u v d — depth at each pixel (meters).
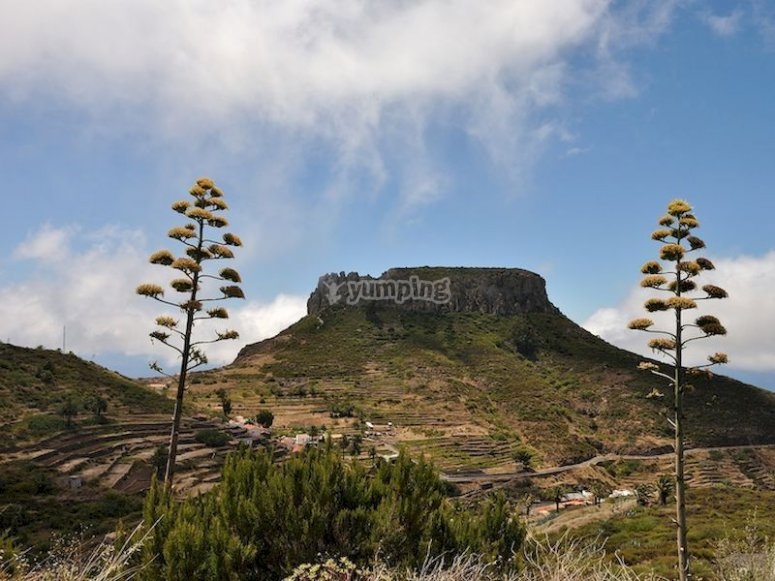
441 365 192.88
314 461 7.96
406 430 133.25
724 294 13.64
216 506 7.57
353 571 6.00
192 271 13.66
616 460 124.81
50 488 51.78
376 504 7.78
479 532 7.57
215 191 14.77
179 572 6.20
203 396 159.25
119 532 6.57
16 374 88.81
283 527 7.09
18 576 5.16
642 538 35.97
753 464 120.06
